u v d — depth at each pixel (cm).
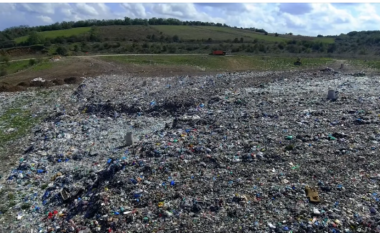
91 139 1708
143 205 989
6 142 1836
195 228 864
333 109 1625
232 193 984
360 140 1220
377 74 2838
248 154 1193
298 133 1347
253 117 1628
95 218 967
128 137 1559
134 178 1116
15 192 1286
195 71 3925
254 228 831
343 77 2583
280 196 941
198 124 1639
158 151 1305
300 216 848
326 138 1271
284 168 1087
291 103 1814
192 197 991
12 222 1104
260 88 2253
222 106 1906
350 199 893
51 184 1305
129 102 2234
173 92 2405
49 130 1889
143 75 3509
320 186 966
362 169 1029
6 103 2553
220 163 1166
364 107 1616
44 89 2936
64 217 1069
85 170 1348
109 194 1048
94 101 2389
